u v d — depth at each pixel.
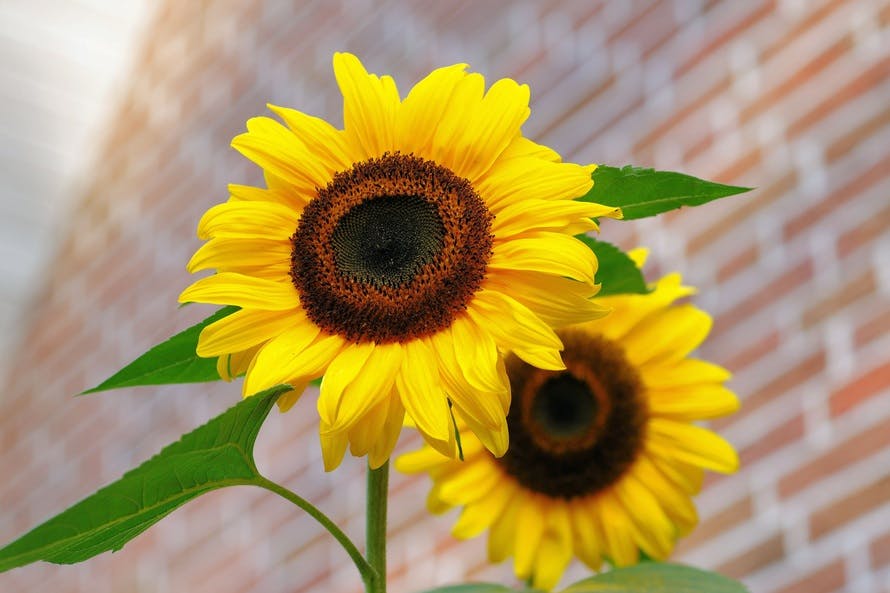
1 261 4.52
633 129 2.71
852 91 2.34
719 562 2.25
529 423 1.30
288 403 1.05
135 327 3.87
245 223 1.09
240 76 3.92
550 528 1.30
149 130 4.23
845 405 2.18
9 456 4.21
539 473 1.30
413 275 1.07
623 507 1.30
